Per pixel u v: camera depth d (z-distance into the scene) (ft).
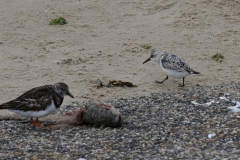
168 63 44.27
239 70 49.52
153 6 72.18
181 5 72.18
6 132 31.94
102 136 31.17
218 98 39.81
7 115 35.12
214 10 70.59
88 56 53.01
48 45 56.44
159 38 60.23
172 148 28.58
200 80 46.55
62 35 60.34
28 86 43.21
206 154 27.22
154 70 49.88
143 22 66.39
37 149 28.60
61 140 30.42
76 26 63.93
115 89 43.73
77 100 40.47
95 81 45.42
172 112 36.55
